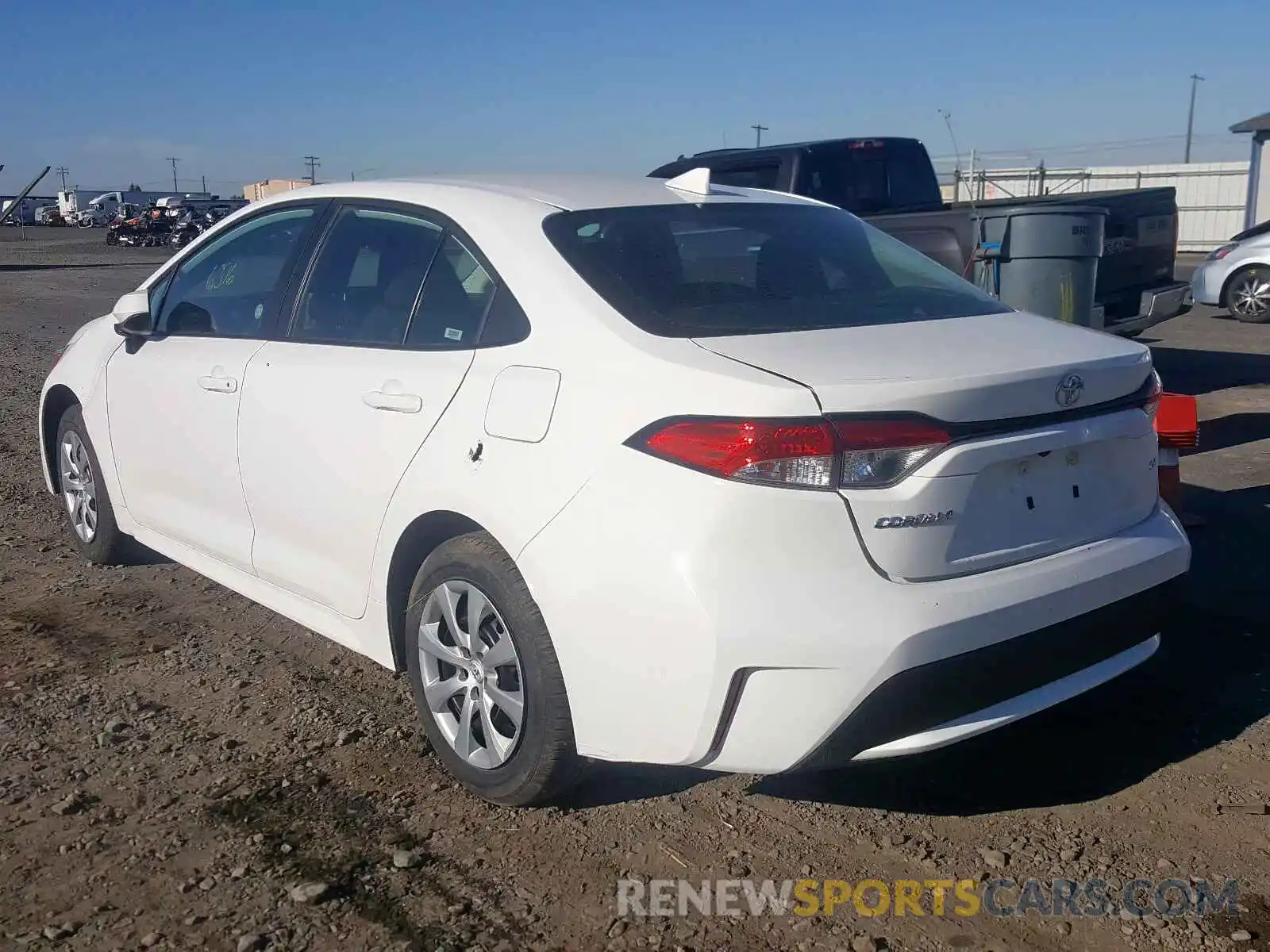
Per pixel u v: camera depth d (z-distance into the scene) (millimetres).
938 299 3840
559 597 3139
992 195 17391
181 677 4473
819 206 4500
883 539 2926
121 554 5703
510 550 3262
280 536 4258
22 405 10148
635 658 3012
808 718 2893
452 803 3537
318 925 2949
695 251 3715
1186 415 4969
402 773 3725
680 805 3520
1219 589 5207
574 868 3199
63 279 26641
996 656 3027
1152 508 3619
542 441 3238
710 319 3357
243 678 4453
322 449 3965
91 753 3850
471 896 3070
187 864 3211
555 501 3162
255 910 3008
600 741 3145
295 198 4602
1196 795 3531
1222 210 30578
